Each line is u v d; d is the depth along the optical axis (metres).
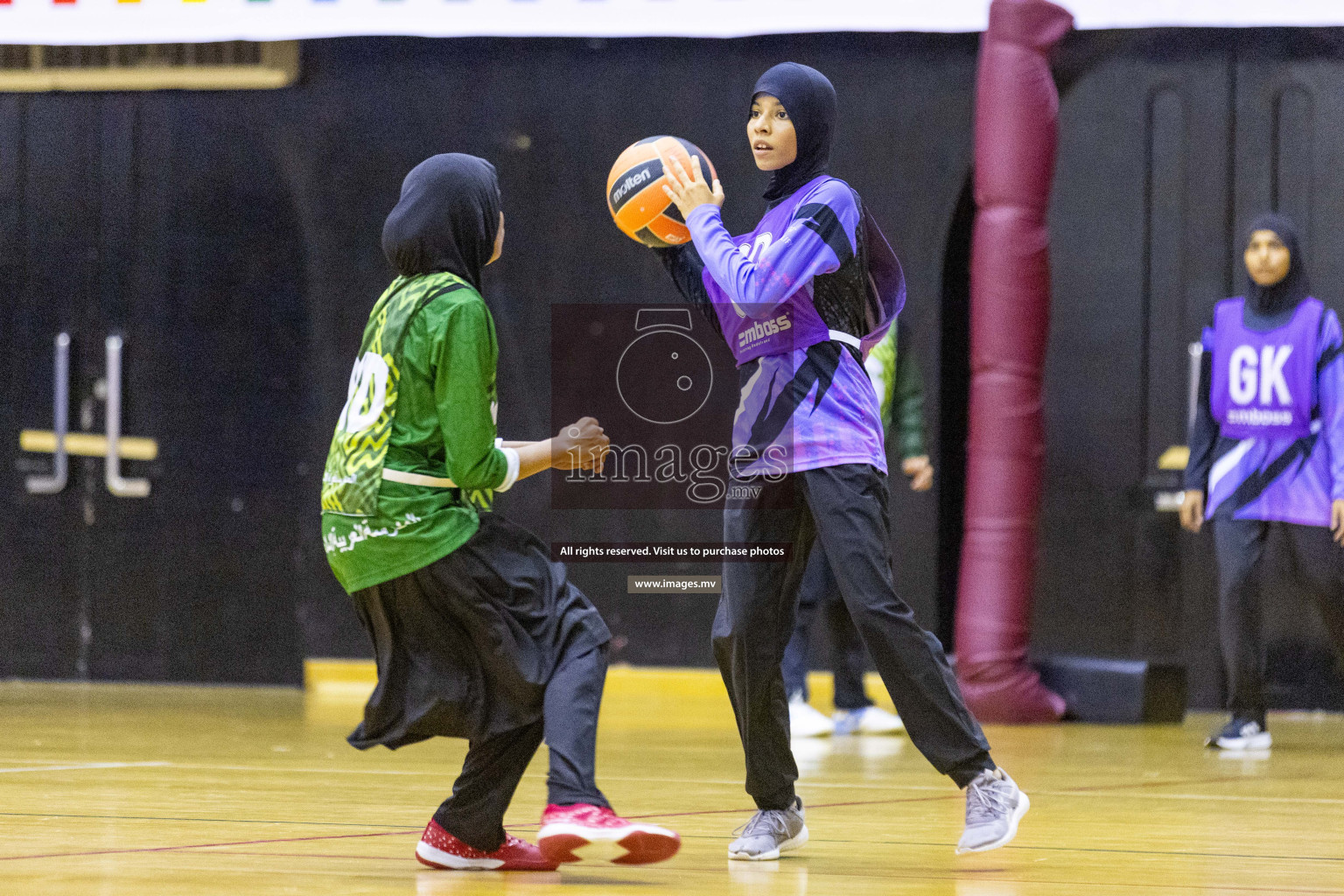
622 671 22.19
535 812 10.85
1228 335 16.73
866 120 21.94
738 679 8.55
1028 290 19.88
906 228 21.89
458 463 7.64
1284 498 16.44
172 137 23.67
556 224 22.69
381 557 7.75
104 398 23.86
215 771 13.16
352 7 20.42
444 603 7.84
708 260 8.27
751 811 11.05
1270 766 14.61
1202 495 17.05
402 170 22.97
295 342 23.59
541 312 22.72
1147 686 19.22
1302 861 8.88
